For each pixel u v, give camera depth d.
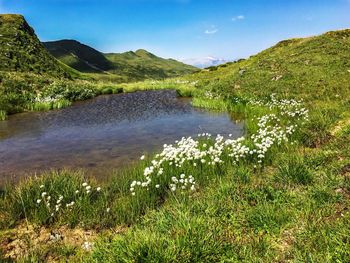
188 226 5.90
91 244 6.80
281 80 33.44
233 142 12.00
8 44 53.66
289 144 12.65
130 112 26.73
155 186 9.35
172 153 11.27
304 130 13.90
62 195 8.97
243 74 41.34
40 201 8.45
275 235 6.05
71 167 12.44
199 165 10.63
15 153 14.65
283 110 20.69
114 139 16.98
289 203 7.17
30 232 7.65
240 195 7.89
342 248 4.92
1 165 12.91
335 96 22.31
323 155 10.01
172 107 29.12
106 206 8.44
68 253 6.65
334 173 8.38
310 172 8.57
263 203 7.24
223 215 7.01
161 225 6.49
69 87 39.44
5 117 24.59
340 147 10.70
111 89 45.97
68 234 7.56
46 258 6.55
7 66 46.09
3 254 6.70
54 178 9.82
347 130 12.28
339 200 6.83
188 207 7.23
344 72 30.53
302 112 18.28
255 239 5.97
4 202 8.62
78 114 26.14
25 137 17.91
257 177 9.39
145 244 5.39
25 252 6.80
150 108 28.84
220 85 38.47
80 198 8.59
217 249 5.51
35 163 13.10
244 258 5.42
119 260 5.30
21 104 28.97
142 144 15.74
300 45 48.00
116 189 9.70
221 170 10.23
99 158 13.56
